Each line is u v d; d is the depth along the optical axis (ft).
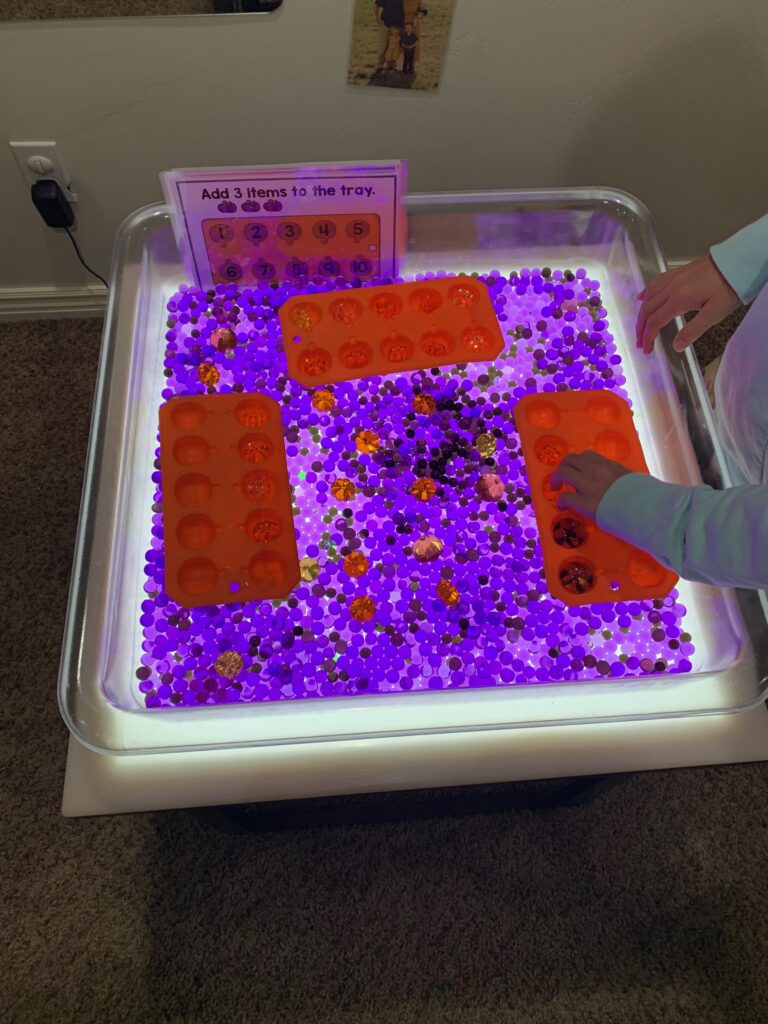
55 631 4.89
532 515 3.07
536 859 4.54
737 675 2.76
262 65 3.95
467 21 3.81
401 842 4.54
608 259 3.56
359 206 2.99
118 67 3.91
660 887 4.51
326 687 2.78
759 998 4.31
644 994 4.28
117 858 4.44
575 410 3.13
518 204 3.37
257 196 2.91
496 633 2.88
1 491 5.24
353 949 4.31
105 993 4.19
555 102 4.33
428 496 3.05
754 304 3.42
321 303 3.27
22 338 5.68
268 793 2.59
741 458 3.55
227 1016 4.16
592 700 2.72
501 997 4.24
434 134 4.48
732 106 4.44
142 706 2.74
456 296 3.32
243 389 3.20
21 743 4.64
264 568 2.89
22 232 5.02
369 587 2.91
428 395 3.21
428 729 2.64
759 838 4.64
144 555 2.99
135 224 3.29
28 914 4.33
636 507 2.62
